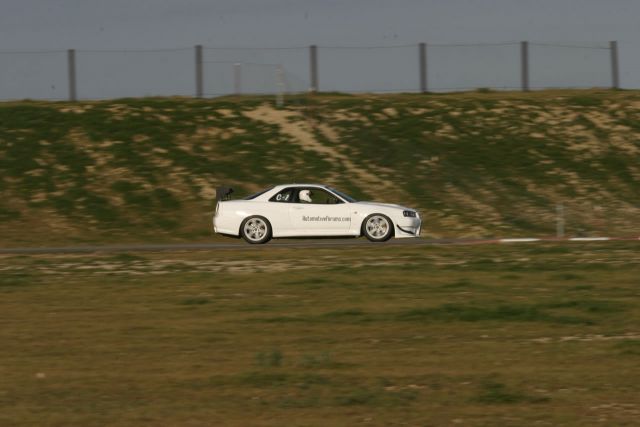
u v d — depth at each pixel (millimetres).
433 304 48281
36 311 47406
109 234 99125
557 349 37281
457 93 165000
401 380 32344
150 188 115250
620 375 32812
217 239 97875
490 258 69125
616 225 107125
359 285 55250
